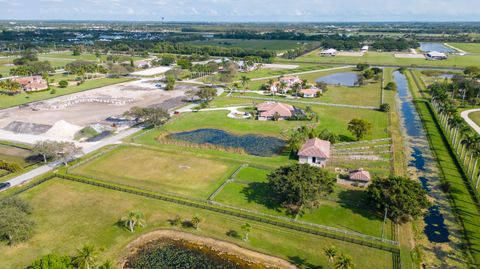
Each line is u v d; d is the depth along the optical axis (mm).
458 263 53156
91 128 109375
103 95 161500
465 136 88625
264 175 81312
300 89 166500
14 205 60250
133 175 80688
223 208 66688
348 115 130000
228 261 53719
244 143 103062
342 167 86062
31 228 57406
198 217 63531
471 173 81688
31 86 167250
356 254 54500
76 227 60719
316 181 64312
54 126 111625
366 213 65500
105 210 66312
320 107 141500
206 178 79562
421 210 64500
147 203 69062
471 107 138125
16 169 82312
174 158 90688
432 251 55812
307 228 60406
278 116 123250
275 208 67062
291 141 93750
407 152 96562
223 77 185000
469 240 58438
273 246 56781
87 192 73062
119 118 125688
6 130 112938
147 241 58000
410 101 155125
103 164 86562
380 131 112188
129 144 100250
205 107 141250
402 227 61688
